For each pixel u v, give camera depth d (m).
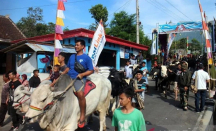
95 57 7.46
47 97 3.39
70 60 4.30
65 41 11.72
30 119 3.24
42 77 8.22
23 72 9.02
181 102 8.32
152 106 8.64
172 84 12.90
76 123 4.06
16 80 5.83
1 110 6.11
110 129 5.95
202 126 6.20
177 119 6.89
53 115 3.53
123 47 15.46
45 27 28.28
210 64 9.55
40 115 3.37
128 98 3.04
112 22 23.55
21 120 5.91
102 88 5.05
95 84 4.82
